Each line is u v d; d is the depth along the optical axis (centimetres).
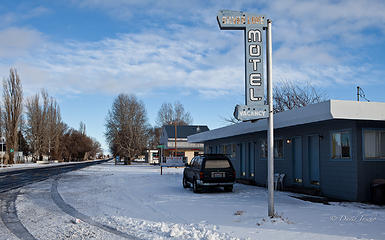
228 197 1337
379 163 1206
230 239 675
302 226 784
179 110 8500
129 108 6006
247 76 963
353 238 675
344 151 1244
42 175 2881
